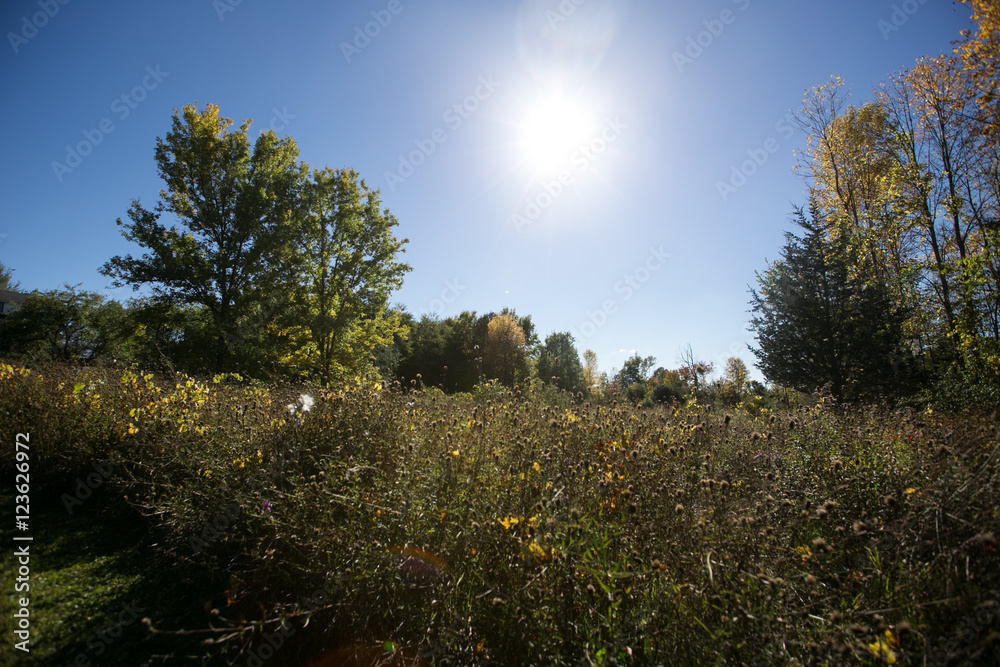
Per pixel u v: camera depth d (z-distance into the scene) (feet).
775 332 50.21
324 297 70.33
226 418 13.35
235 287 64.59
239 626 6.82
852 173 60.44
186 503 9.82
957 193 45.44
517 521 7.23
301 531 8.26
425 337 105.91
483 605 6.94
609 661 5.51
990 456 7.04
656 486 9.08
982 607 4.75
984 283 33.96
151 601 8.43
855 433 11.56
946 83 45.83
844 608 6.21
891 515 7.93
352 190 71.77
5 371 15.37
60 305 85.30
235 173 66.33
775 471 10.17
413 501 8.09
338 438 10.77
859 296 46.39
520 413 14.84
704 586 6.05
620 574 6.34
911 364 42.73
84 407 14.62
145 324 61.41
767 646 5.46
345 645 7.03
